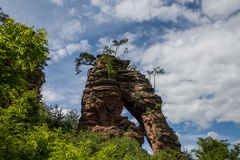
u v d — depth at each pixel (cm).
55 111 6269
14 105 1923
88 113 7794
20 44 1570
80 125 7706
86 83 8350
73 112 8194
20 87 1659
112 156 2083
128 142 5634
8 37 1538
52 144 1753
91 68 8762
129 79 8781
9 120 1842
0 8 5978
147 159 5528
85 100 8000
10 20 1595
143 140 7694
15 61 1574
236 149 5572
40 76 6334
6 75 1537
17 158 1527
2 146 1516
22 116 1911
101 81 8138
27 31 1599
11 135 1738
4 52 1534
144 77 9069
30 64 1619
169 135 8050
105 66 8488
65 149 1670
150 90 8781
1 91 1590
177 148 7994
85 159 1759
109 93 8025
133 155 5244
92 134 5978
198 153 5788
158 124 8156
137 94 8569
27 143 1658
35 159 1609
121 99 8544
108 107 7944
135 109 8619
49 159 1589
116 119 7894
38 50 1620
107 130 7338
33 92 3512
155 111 8400
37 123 3070
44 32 1645
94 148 4741
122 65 8938
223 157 5541
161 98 8825
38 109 3534
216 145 5722
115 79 8538
